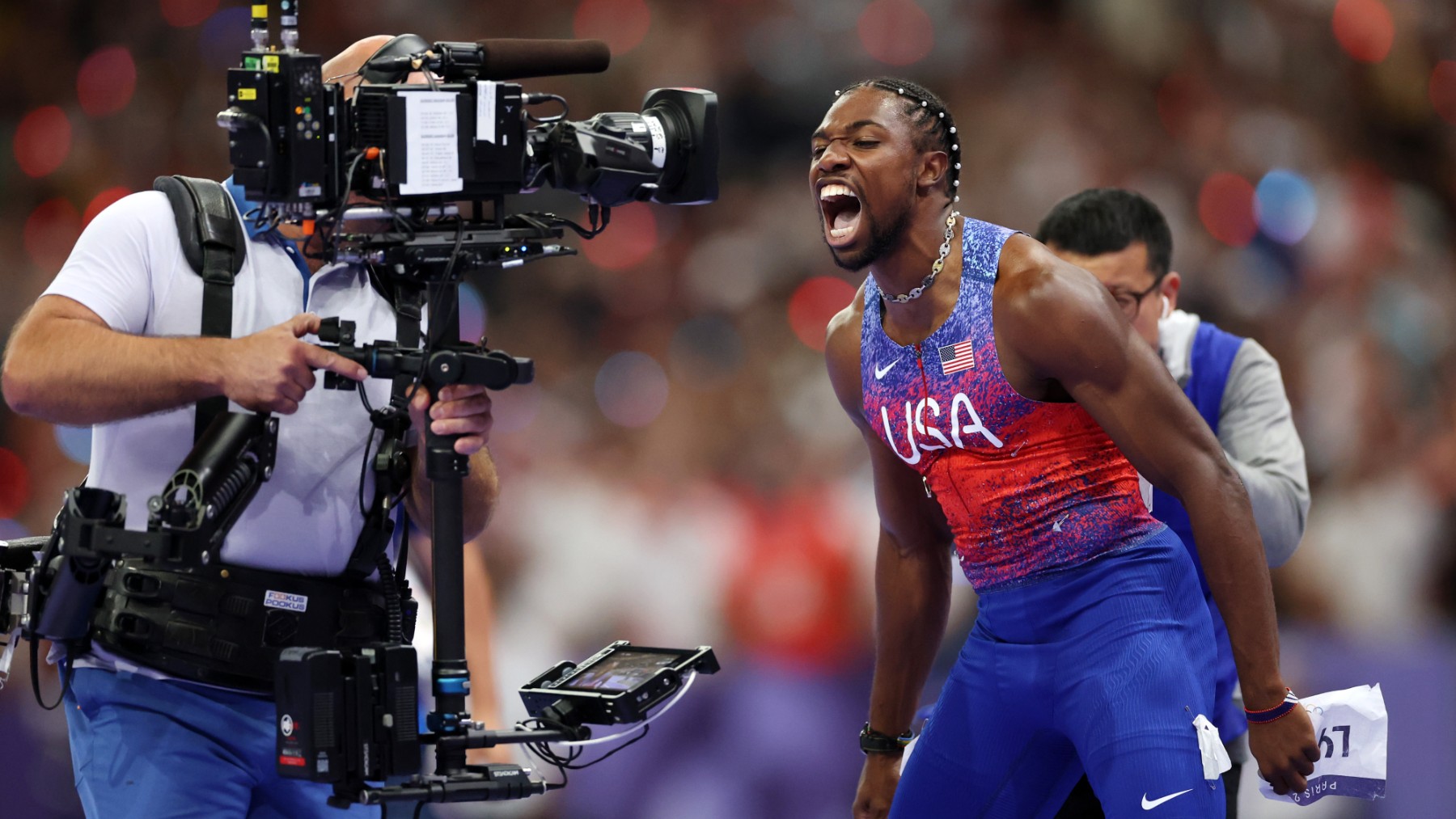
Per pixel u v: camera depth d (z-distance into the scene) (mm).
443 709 8727
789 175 29953
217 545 8672
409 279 9625
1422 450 26312
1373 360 27391
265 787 9688
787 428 25297
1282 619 23781
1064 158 30328
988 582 10164
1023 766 10438
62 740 18250
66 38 30359
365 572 9633
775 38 30719
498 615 22203
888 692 11406
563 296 28000
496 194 8742
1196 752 9414
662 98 9570
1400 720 18703
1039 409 9539
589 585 22250
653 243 28578
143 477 9195
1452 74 34375
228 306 9172
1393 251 30984
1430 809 18422
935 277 9625
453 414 8641
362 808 9984
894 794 11211
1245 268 29828
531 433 25000
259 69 8172
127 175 29641
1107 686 9562
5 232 28922
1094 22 31688
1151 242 12289
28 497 24328
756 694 19172
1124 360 9141
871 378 10172
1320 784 10188
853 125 9453
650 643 21969
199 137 29875
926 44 30984
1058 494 9664
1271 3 33094
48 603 8828
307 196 8227
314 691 8359
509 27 30719
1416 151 33656
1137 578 9688
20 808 18078
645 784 18797
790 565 21844
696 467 24875
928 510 11094
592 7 30688
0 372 8930
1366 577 24234
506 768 8812
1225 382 12570
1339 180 31688
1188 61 32188
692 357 27359
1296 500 12117
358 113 8375
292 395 8406
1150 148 30922
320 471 9438
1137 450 9273
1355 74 33438
